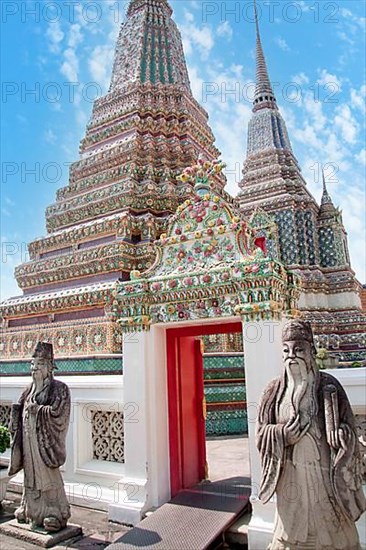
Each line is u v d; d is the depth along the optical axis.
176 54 18.09
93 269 12.51
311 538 4.56
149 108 15.39
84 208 14.24
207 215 7.61
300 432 4.71
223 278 6.84
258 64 27.98
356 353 17.67
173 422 7.67
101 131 16.11
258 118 26.16
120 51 18.05
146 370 7.48
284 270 6.96
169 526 6.21
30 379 9.77
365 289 24.86
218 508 6.70
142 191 13.41
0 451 8.80
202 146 16.16
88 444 8.48
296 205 21.69
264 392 5.20
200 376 8.64
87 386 8.45
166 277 7.47
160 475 7.23
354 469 4.48
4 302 14.20
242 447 11.70
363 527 5.65
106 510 7.60
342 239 21.61
